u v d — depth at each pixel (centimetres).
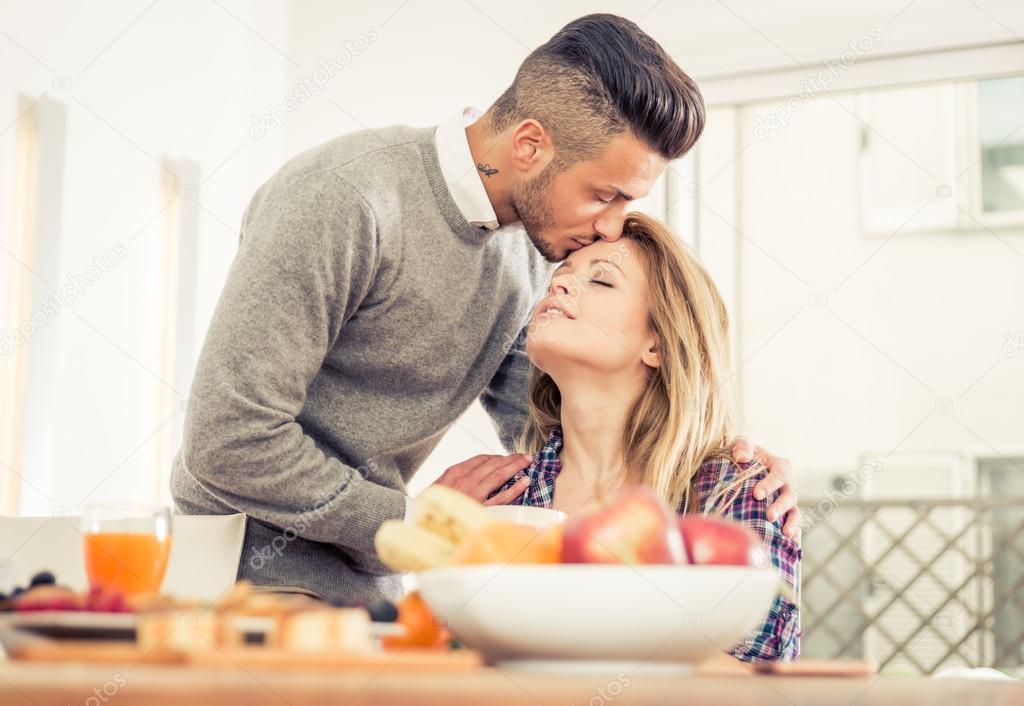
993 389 505
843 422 503
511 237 158
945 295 511
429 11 305
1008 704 47
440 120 301
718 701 43
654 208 299
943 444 508
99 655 47
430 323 147
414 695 39
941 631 440
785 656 111
